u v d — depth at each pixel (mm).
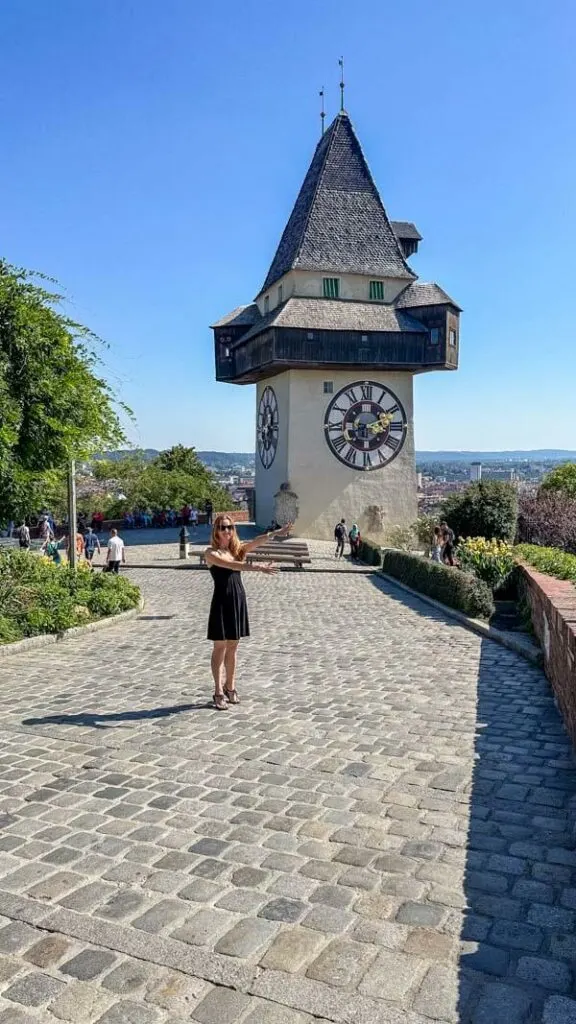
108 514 48281
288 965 3256
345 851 4324
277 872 4082
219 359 42219
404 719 7070
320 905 3738
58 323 12828
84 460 13531
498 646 11086
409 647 11078
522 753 6062
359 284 37719
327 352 35781
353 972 3205
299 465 37062
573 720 6070
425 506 40156
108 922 3607
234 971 3223
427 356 36594
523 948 3371
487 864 4168
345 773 5602
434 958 3301
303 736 6527
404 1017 2938
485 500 31000
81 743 6379
